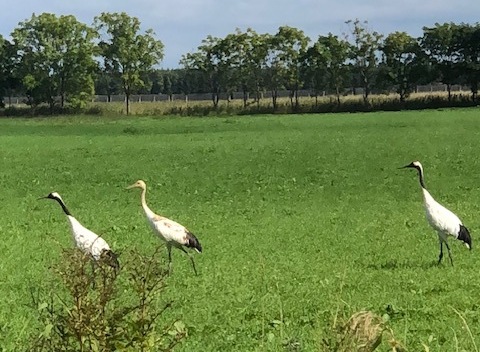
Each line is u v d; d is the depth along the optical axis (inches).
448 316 458.3
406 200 1041.5
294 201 1048.8
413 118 2738.7
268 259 656.4
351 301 490.0
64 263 235.9
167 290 527.8
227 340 409.1
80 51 3801.7
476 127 2202.3
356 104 3796.8
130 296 367.9
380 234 780.6
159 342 252.1
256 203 1039.0
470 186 1152.8
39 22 3801.7
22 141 2154.3
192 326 432.8
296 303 490.3
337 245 721.0
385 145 1743.4
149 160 1584.6
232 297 512.7
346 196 1082.7
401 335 406.9
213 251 698.8
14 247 719.7
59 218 924.0
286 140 1967.3
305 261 645.3
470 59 3676.2
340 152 1627.7
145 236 780.0
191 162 1529.3
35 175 1386.6
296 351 333.7
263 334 404.5
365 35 3833.7
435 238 753.0
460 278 568.7
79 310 223.1
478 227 823.1
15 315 458.6
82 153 1763.0
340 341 234.1
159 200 1085.8
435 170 1316.4
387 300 496.7
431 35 3683.6
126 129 2605.8
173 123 2891.2
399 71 3752.5
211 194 1131.3
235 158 1576.0
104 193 1162.6
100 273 233.1
